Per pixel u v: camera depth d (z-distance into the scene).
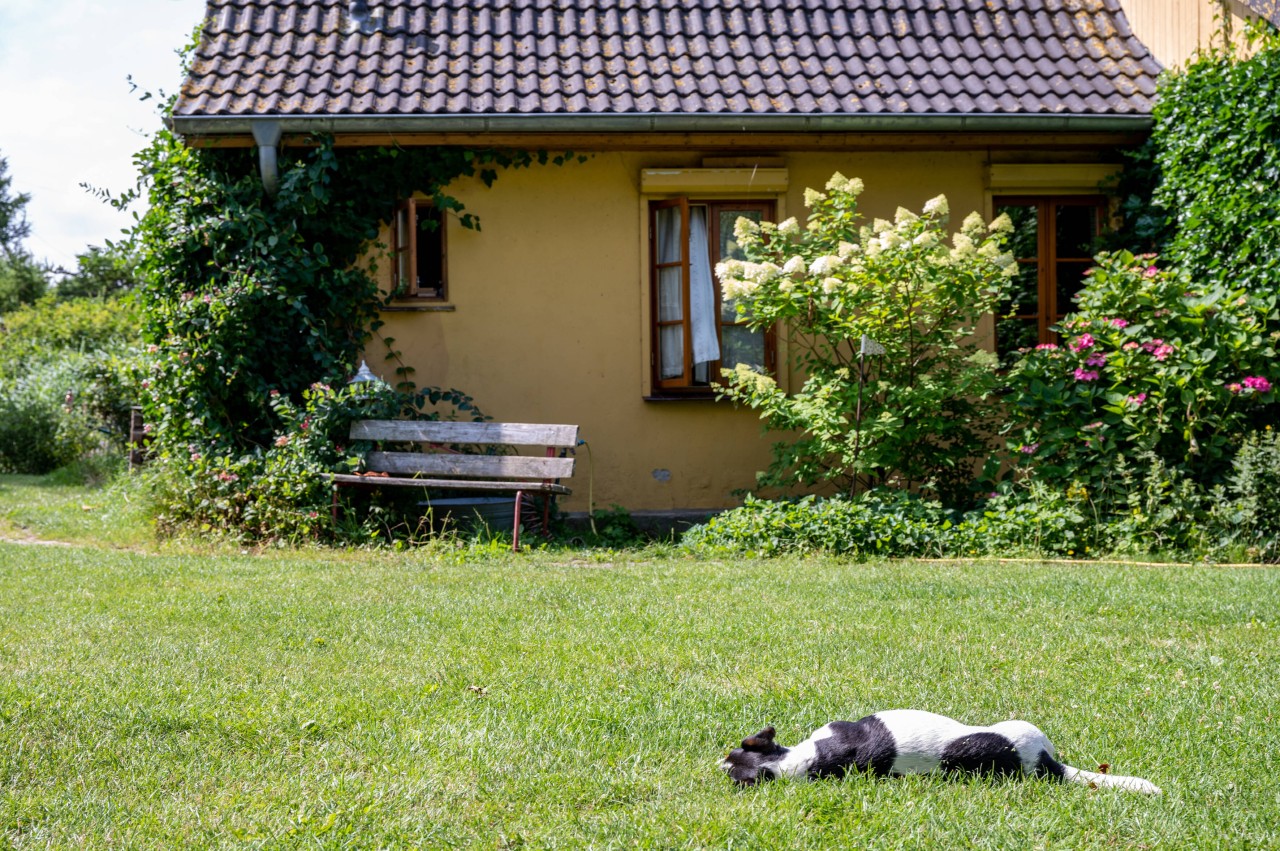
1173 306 8.37
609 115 9.09
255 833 2.82
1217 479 8.12
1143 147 9.74
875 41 10.48
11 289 36.62
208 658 4.58
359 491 8.84
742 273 8.84
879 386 8.52
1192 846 2.72
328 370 9.33
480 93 9.44
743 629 5.12
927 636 5.00
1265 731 3.63
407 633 5.05
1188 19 9.85
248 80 9.48
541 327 9.82
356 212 9.55
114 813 2.96
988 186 10.01
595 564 7.45
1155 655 4.64
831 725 3.27
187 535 8.40
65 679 4.22
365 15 10.27
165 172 9.33
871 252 8.45
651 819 2.89
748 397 8.94
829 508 8.14
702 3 10.77
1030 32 10.73
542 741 3.50
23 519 10.06
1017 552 7.69
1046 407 8.38
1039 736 3.16
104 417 15.59
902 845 2.72
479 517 8.55
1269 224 8.25
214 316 8.91
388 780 3.17
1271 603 5.73
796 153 9.96
